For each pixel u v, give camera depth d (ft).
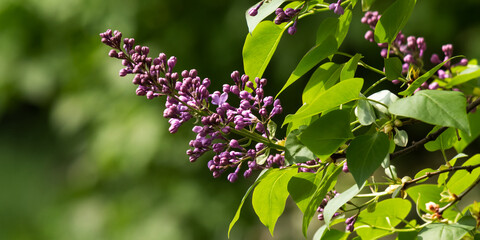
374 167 6.12
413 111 5.68
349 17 7.35
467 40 24.93
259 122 6.84
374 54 25.08
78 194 30.42
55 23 30.27
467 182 8.09
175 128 6.72
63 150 45.91
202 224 27.40
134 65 6.97
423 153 29.09
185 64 27.40
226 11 27.20
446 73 8.56
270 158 7.05
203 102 6.79
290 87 26.08
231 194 27.78
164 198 28.07
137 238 27.30
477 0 24.48
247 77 7.10
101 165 27.55
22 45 30.78
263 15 6.92
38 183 44.70
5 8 30.01
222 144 6.84
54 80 30.45
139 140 26.68
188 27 27.73
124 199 28.71
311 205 6.93
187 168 28.09
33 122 48.34
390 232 7.64
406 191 7.86
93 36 29.01
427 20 25.14
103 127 27.86
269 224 7.62
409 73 7.61
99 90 28.99
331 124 6.43
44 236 31.94
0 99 31.89
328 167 7.04
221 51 26.71
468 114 8.13
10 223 41.75
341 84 6.08
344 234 7.82
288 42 25.31
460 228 6.68
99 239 28.22
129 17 28.35
